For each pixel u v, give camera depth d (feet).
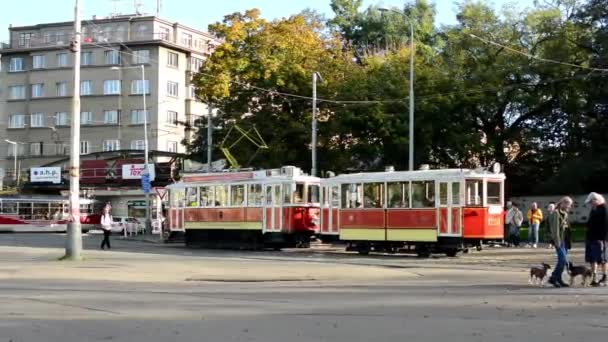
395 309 44.01
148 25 270.67
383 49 229.86
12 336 35.09
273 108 157.28
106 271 74.08
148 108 266.36
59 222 206.08
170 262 86.48
